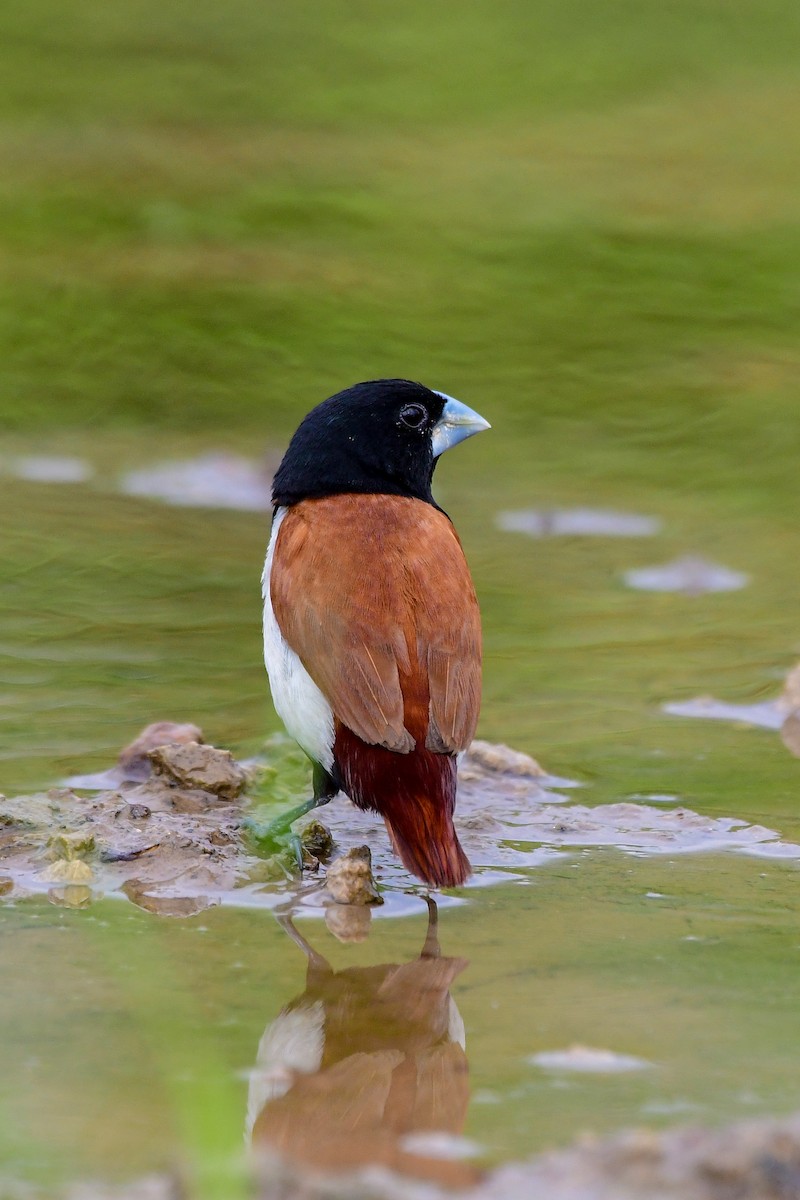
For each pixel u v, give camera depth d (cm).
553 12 4062
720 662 1223
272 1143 580
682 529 1541
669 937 772
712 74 3591
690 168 2923
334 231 2520
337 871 824
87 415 1811
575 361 2025
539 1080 628
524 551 1475
